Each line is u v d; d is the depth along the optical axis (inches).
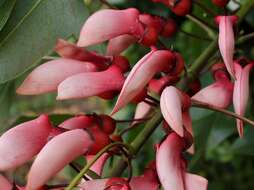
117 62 18.7
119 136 19.4
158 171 16.9
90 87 18.0
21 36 18.9
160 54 17.9
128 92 17.1
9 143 16.9
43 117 17.4
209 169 40.8
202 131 26.1
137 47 32.5
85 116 18.6
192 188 16.7
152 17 20.0
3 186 17.3
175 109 16.7
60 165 16.7
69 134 17.0
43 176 16.5
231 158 39.2
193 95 20.4
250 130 26.5
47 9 19.2
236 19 19.6
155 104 19.1
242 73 19.0
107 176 18.7
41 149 16.9
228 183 41.0
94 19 18.2
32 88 18.7
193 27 27.0
